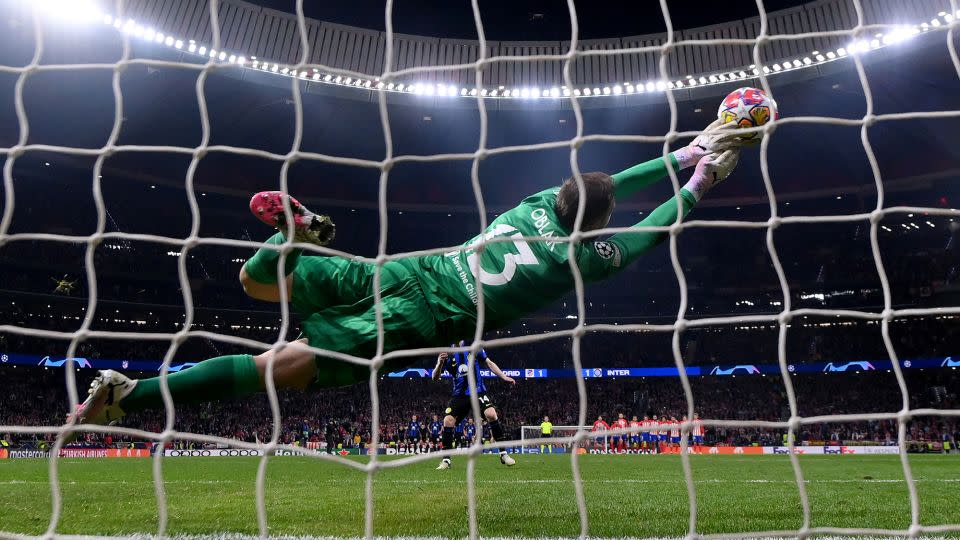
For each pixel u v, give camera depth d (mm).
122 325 38875
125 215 38000
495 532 3850
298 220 3049
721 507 5191
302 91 27016
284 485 7465
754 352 40906
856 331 39906
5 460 19141
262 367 3281
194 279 39062
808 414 37844
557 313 42781
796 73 25297
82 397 37094
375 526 4098
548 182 39250
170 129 31453
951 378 37969
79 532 3908
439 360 9977
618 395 40938
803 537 2369
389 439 34000
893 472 10594
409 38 27078
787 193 38812
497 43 27891
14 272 36125
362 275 3496
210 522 4324
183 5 23359
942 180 35688
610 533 3855
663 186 40375
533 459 15602
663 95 27266
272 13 24859
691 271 42312
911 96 28328
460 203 40719
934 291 38594
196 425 34688
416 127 32938
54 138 30406
